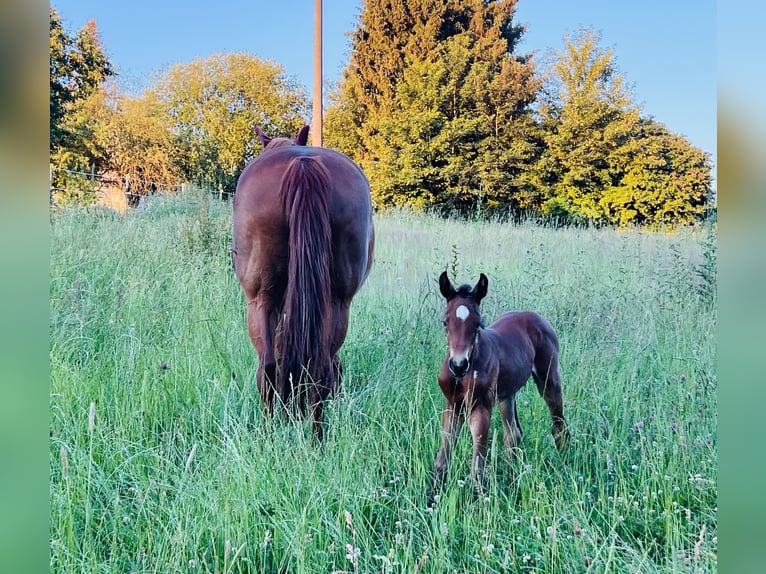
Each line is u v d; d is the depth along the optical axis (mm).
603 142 15875
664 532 2820
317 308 3250
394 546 2654
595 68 16766
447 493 2988
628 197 15344
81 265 4992
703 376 4102
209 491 2863
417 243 8750
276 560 2602
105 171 15820
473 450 3180
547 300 5523
